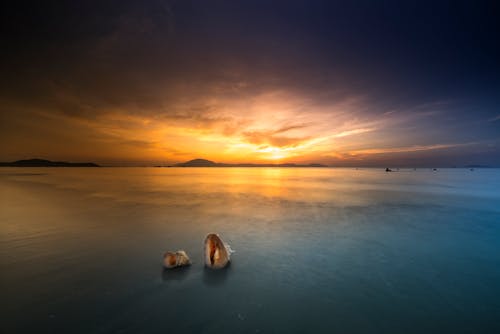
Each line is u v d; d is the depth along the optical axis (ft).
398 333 14.99
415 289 20.16
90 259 25.57
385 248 29.63
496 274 22.80
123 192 87.51
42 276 21.61
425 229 37.96
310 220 43.78
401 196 75.92
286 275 22.48
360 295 19.21
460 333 15.02
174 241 31.73
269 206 58.23
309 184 125.08
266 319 16.19
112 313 16.51
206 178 185.37
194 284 20.67
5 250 27.94
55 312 16.48
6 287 19.67
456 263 25.32
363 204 61.36
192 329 15.15
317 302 18.21
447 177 196.85
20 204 59.57
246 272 23.04
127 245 30.04
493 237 33.83
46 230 36.40
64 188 99.86
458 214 49.24
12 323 15.30
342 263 25.26
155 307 17.28
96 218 44.65
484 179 166.61
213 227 38.78
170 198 72.13
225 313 16.78
